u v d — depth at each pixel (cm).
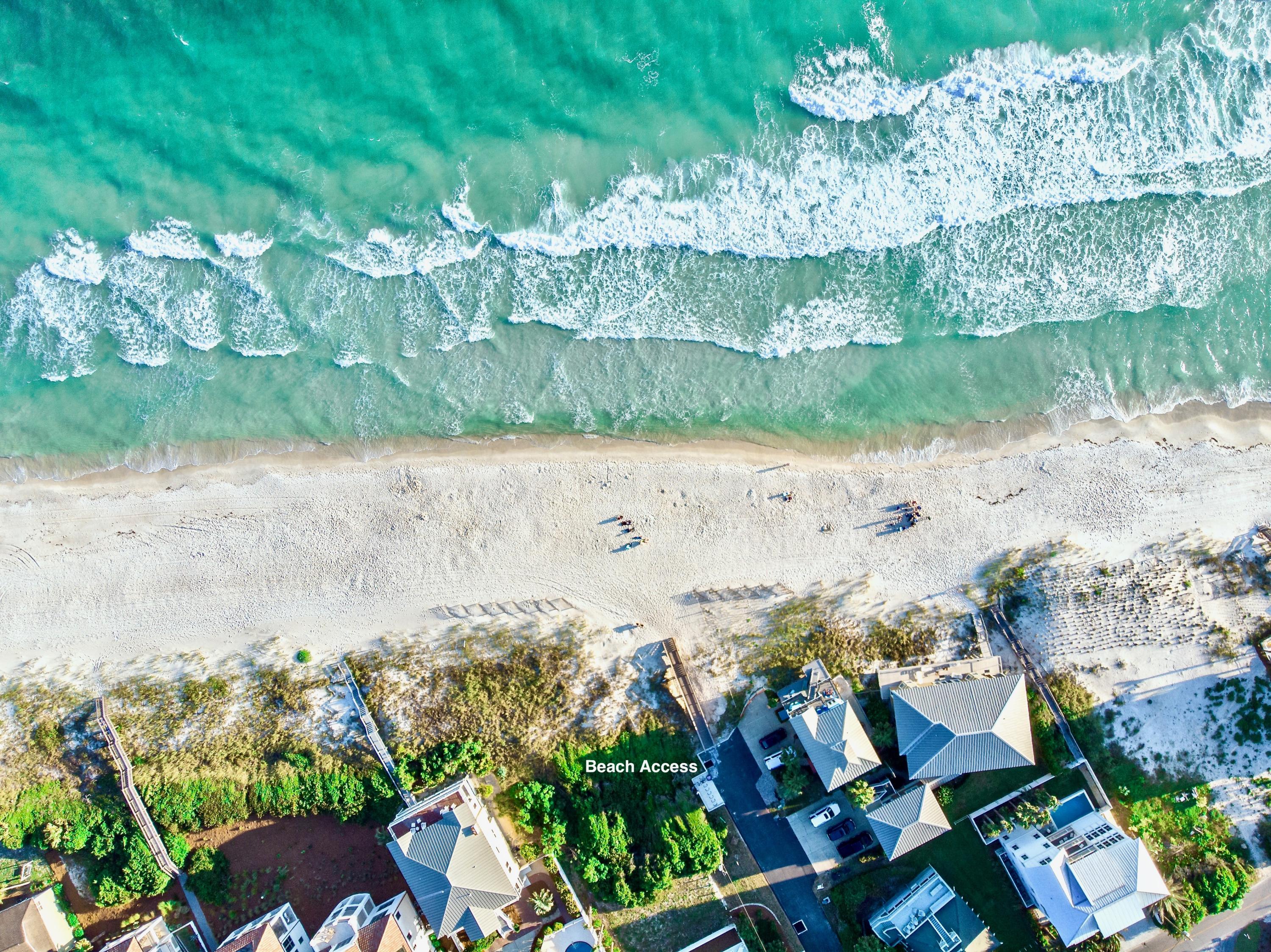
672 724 5028
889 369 5119
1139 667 4959
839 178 5059
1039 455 5091
